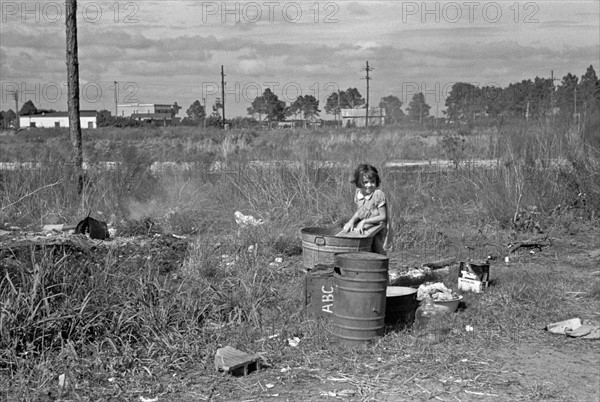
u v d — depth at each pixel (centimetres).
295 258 990
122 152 1476
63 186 1284
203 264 849
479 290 829
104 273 691
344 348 632
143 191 1347
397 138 2288
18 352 586
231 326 685
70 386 541
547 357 623
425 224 1194
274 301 759
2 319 586
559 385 560
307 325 683
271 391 544
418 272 920
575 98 1758
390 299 695
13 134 4509
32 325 597
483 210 1295
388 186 1348
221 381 563
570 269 970
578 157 1391
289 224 1162
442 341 660
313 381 564
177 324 656
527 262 1018
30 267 671
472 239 1148
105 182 1341
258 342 647
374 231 789
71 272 671
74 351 586
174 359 597
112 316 642
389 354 620
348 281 633
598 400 532
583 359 619
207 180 1441
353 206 1217
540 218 1253
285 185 1320
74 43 1420
